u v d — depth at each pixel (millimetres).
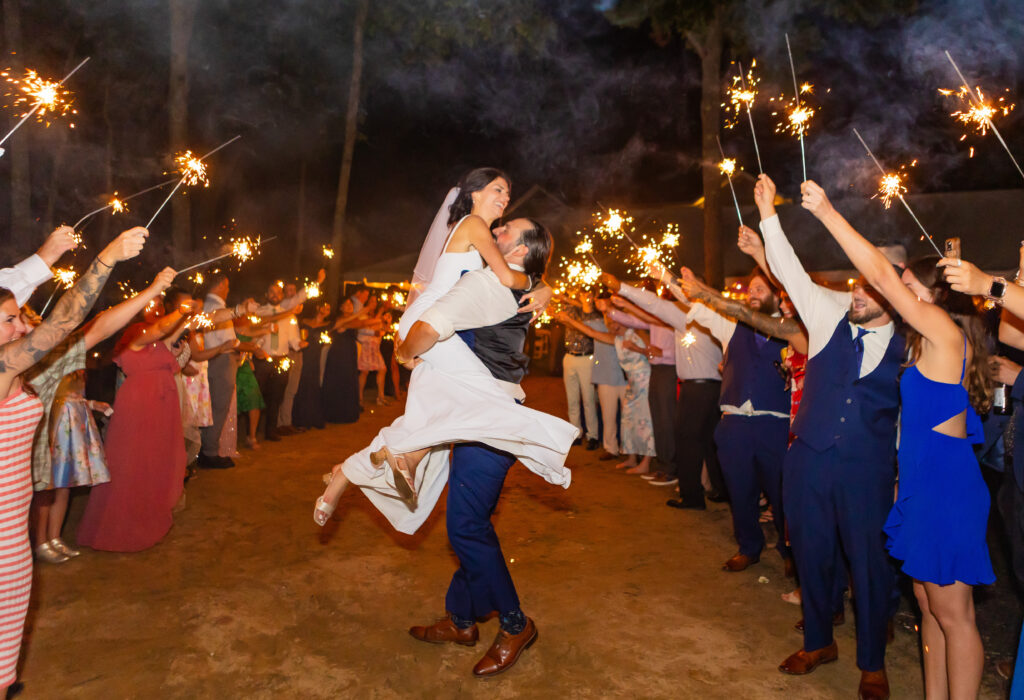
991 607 4078
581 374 8367
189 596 4016
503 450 3072
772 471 4348
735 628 3727
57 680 3105
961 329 2686
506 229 3258
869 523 2986
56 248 2846
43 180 10562
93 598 3961
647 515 5797
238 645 3461
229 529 5242
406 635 3607
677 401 6559
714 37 10781
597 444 8641
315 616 3805
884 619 3018
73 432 4418
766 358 4359
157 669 3215
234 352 7523
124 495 4711
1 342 2619
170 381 4984
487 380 3070
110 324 3318
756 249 3918
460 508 3158
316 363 9836
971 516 2605
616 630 3684
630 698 3049
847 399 3004
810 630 3248
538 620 3787
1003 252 10758
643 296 5305
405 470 3010
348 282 14805
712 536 5254
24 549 2646
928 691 2865
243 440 8969
